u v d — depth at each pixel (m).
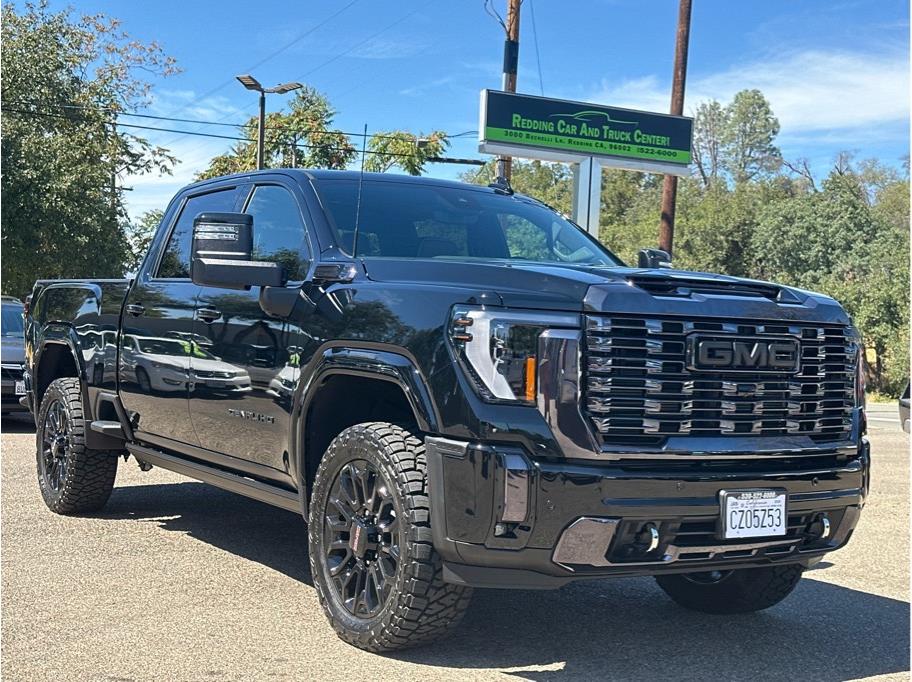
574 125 20.05
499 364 3.79
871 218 46.00
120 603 4.86
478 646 4.38
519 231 5.53
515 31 20.89
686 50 22.77
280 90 27.45
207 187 6.14
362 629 4.18
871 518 7.78
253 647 4.24
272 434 4.88
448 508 3.84
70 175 30.11
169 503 7.44
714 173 107.06
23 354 11.79
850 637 4.71
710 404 3.96
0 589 5.06
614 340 3.82
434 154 21.64
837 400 4.34
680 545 3.89
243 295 5.18
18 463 9.02
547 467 3.72
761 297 4.20
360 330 4.30
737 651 4.46
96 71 34.09
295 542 6.29
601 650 4.41
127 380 6.23
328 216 5.05
